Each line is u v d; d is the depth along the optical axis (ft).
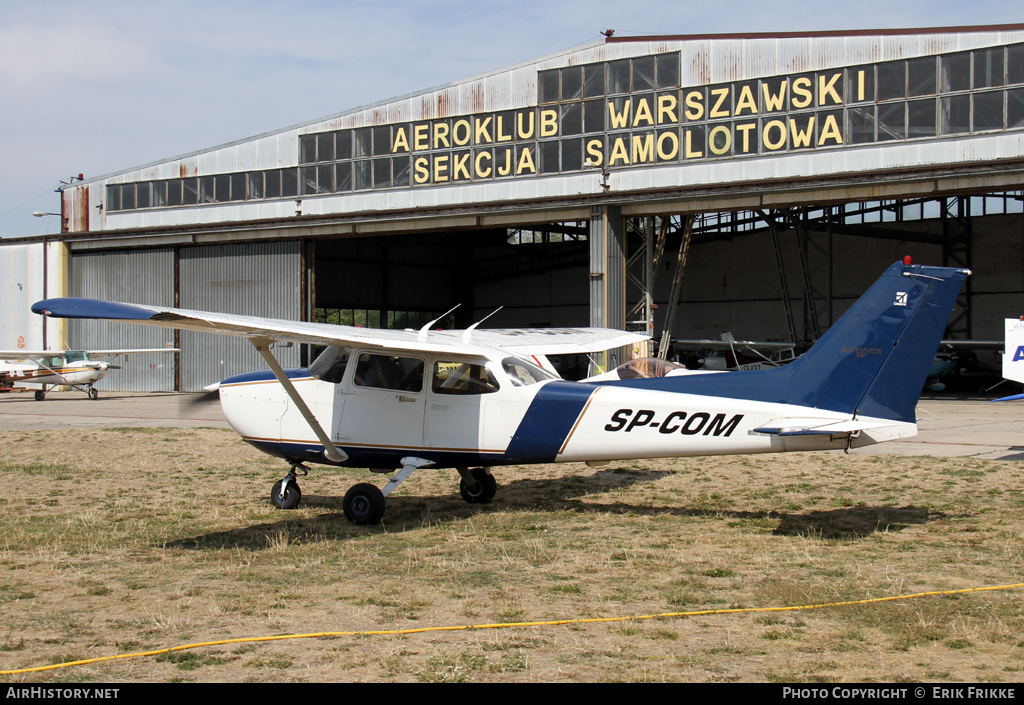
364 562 24.00
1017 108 75.72
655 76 90.68
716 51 88.17
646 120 91.20
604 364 88.53
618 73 92.38
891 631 17.71
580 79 94.07
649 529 28.32
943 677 15.25
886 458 44.14
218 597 20.48
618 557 24.34
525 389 30.19
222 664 16.11
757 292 144.77
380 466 31.55
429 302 171.42
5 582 21.99
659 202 89.10
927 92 79.56
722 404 27.99
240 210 113.80
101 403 94.99
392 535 27.81
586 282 164.04
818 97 84.07
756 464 42.83
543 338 44.70
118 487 37.73
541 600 20.13
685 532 27.78
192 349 116.47
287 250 109.81
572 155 94.53
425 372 30.81
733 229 146.92
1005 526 27.91
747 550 25.07
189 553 25.22
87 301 22.48
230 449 51.19
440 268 173.47
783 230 140.77
